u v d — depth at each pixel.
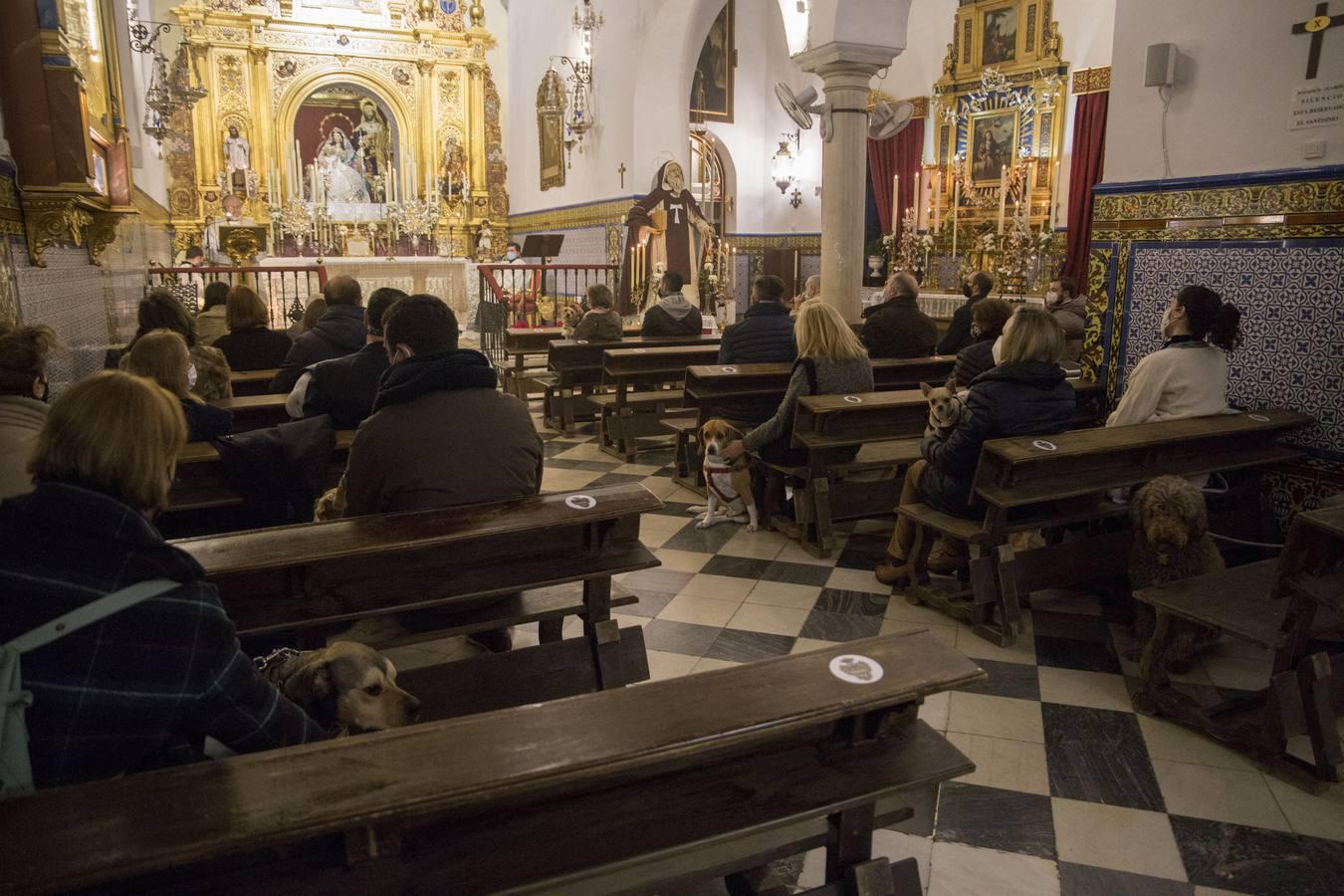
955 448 4.14
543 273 13.70
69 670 1.48
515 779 1.54
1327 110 4.61
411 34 18.22
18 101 4.88
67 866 1.31
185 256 16.92
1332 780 2.93
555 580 2.85
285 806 1.45
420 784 1.51
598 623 3.01
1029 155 12.58
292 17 17.45
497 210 19.05
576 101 14.52
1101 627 4.21
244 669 1.66
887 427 5.25
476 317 15.85
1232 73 5.01
